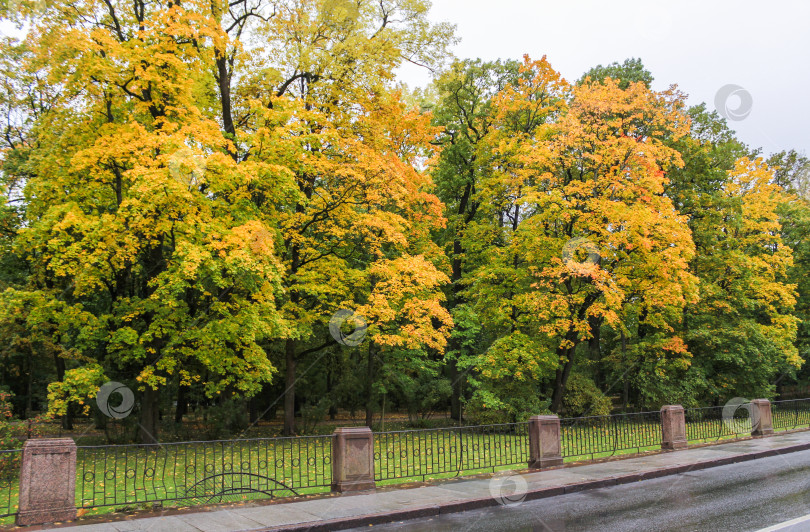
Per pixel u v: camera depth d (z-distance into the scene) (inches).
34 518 298.8
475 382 901.2
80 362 703.1
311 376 1045.8
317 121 652.7
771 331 1128.2
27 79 676.1
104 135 562.9
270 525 296.8
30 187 591.5
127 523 301.1
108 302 757.9
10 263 731.4
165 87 566.9
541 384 1054.4
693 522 304.7
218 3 659.4
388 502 357.1
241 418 813.9
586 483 427.2
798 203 1333.7
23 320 609.3
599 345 1202.0
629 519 316.5
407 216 850.8
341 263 729.0
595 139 757.9
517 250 857.5
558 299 763.4
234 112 773.9
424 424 964.6
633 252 773.9
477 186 1041.5
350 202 695.7
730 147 1088.2
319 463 590.2
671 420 637.3
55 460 310.5
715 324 1067.3
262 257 514.6
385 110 761.0
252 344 594.2
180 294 645.9
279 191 615.8
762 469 507.2
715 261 1035.9
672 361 991.6
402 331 695.7
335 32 736.3
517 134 941.8
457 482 435.2
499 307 864.9
